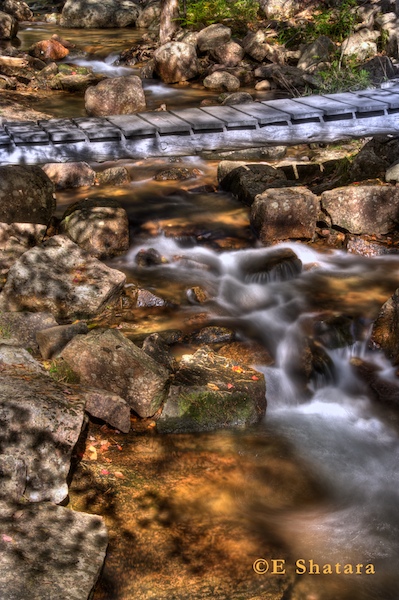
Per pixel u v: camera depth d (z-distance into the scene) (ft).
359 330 21.06
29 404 14.44
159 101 43.62
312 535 14.11
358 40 47.98
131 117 26.84
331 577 13.07
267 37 53.93
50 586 11.75
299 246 26.02
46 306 20.89
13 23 59.31
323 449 16.69
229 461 16.05
